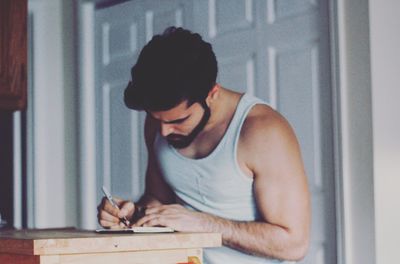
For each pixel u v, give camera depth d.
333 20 3.29
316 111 3.38
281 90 3.51
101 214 3.08
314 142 3.37
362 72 3.20
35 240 2.06
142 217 3.06
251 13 3.63
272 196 3.30
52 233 2.48
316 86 3.38
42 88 4.66
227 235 3.32
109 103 4.39
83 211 4.50
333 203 3.29
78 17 4.53
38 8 4.66
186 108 2.95
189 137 3.30
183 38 2.88
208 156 3.41
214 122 3.40
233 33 3.71
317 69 3.38
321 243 3.34
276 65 3.54
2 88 3.99
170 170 3.55
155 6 4.11
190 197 3.51
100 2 4.43
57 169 4.64
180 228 3.07
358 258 3.20
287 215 3.29
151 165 3.71
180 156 3.50
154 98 2.84
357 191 3.21
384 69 3.21
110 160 4.37
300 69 3.44
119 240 2.20
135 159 4.20
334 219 3.29
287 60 3.49
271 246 3.28
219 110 3.40
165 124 3.09
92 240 2.14
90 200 4.49
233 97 3.41
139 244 2.24
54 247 2.08
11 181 4.72
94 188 4.48
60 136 4.63
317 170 3.36
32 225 4.66
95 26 4.49
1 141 4.74
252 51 3.63
